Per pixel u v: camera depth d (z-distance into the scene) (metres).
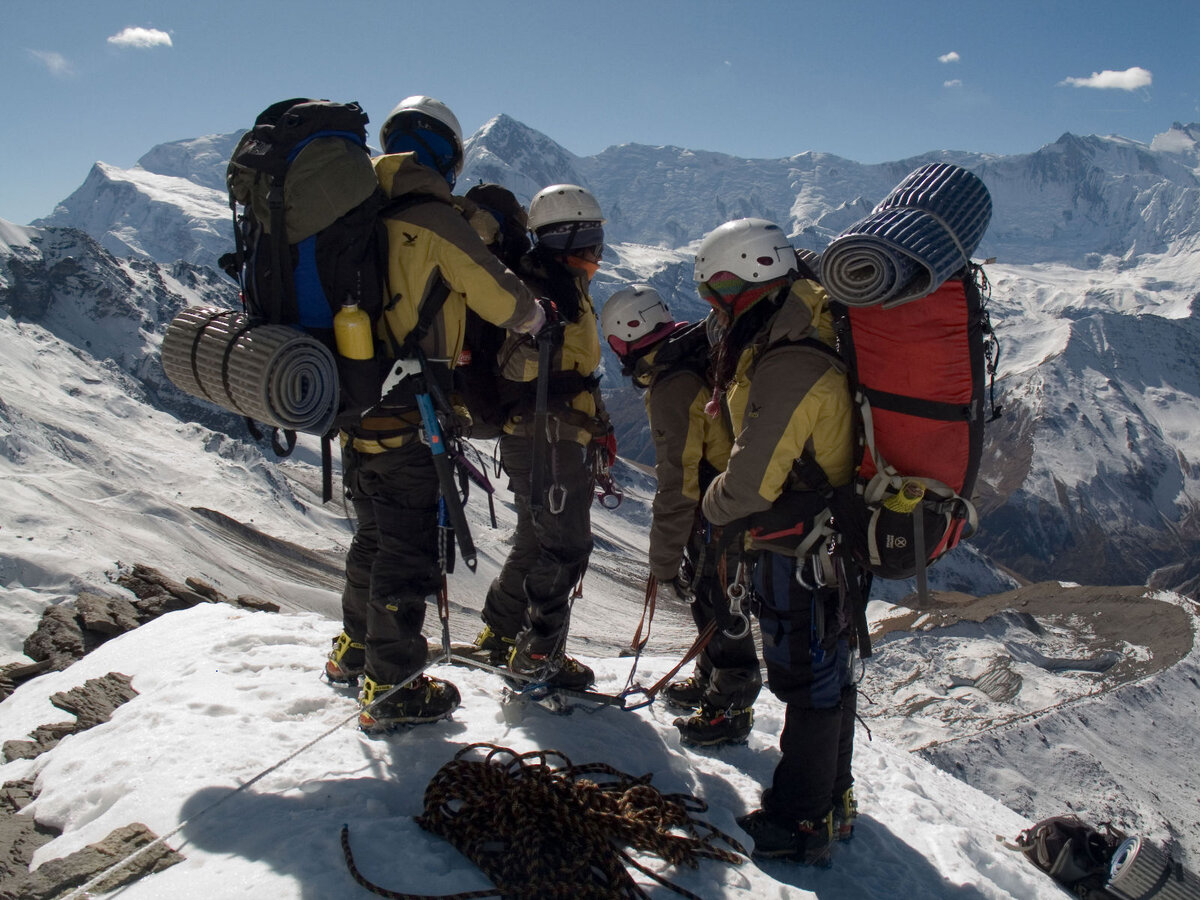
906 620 45.50
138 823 2.92
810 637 3.38
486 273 3.16
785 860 3.49
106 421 120.25
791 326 3.15
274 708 3.85
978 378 3.04
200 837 2.83
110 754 3.41
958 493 3.09
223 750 3.35
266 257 3.06
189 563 55.34
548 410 3.72
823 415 3.14
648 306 3.89
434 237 3.13
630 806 3.19
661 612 88.75
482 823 2.90
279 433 3.26
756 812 3.54
